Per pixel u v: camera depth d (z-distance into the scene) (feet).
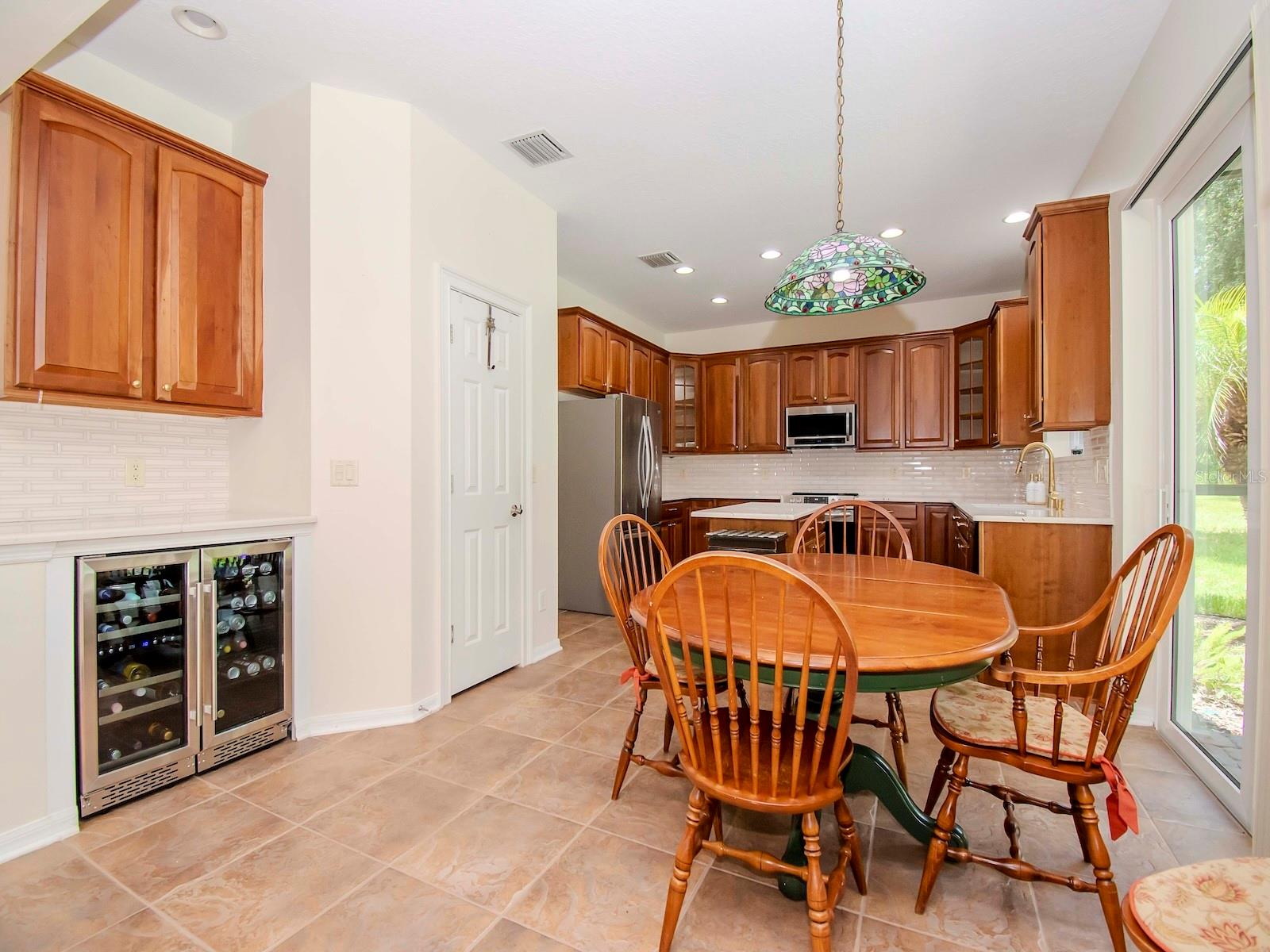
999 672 4.50
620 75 7.70
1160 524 7.75
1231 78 5.51
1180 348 7.40
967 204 11.40
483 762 7.13
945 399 17.12
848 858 4.66
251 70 7.59
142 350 7.02
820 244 6.44
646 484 15.62
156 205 7.15
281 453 8.06
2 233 6.20
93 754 5.89
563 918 4.64
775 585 6.09
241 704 7.26
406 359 8.27
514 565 10.55
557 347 14.14
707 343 21.33
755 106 8.33
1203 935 2.63
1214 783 6.32
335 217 7.91
